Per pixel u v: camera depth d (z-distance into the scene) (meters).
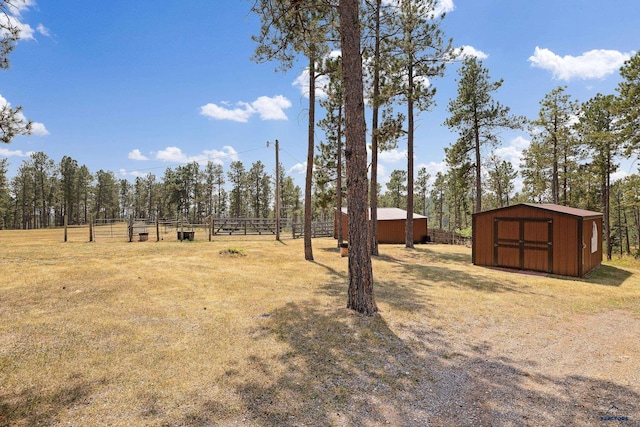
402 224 24.20
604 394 3.56
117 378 3.70
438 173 51.31
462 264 13.03
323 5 7.04
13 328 5.14
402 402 3.36
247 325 5.47
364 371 4.00
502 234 12.02
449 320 5.97
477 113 20.62
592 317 6.33
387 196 59.88
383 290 8.22
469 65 20.50
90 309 6.18
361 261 6.24
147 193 70.12
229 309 6.35
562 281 9.68
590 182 25.86
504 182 37.16
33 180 53.88
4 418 2.95
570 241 10.64
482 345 4.91
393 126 13.80
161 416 3.02
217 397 3.35
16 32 5.73
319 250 16.58
